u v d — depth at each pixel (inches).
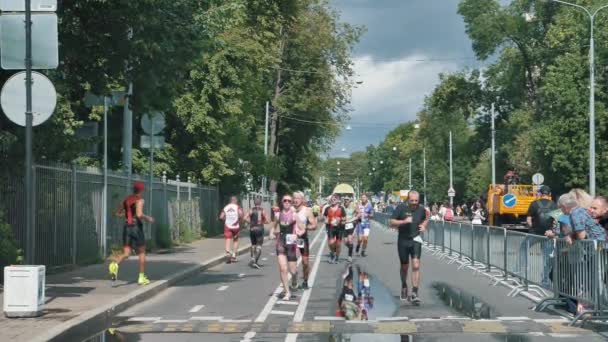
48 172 682.8
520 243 622.5
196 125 1291.8
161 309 518.3
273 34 1622.8
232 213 962.7
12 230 610.2
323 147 2452.0
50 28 454.9
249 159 1646.2
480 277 743.7
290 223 571.2
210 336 410.3
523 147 2385.6
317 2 2123.5
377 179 6604.3
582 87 1756.9
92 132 884.0
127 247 613.6
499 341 390.9
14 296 429.7
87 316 434.0
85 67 633.0
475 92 2662.4
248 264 930.1
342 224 921.5
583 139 1760.6
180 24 605.3
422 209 557.6
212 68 1291.8
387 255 1066.7
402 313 497.0
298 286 655.1
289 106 2140.7
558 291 508.7
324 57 2150.6
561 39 1935.3
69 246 742.5
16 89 454.9
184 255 976.9
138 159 1240.8
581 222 474.9
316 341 391.9
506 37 2486.5
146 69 613.6
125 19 587.5
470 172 3253.0
